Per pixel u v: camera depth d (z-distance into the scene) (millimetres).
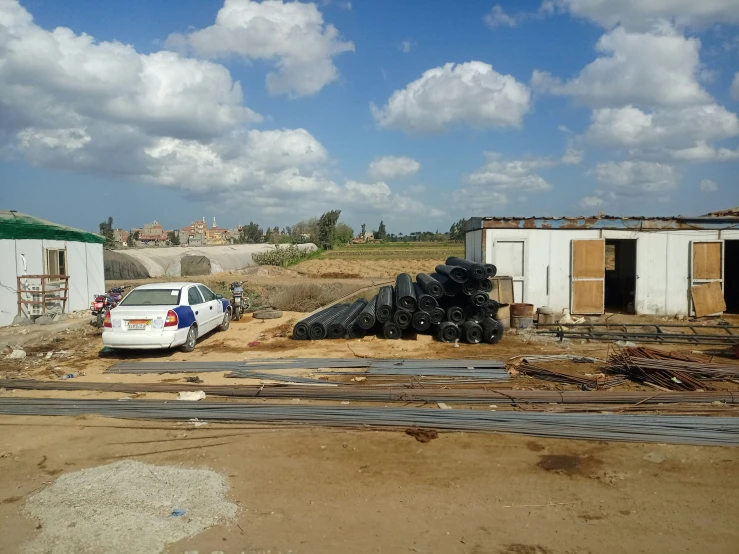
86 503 4930
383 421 7031
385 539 4375
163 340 11031
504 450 6234
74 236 18203
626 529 4527
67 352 12031
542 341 12734
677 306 15883
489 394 8086
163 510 4805
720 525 4586
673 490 5234
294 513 4793
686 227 15805
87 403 7859
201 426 7074
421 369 9867
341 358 11016
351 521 4660
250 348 12438
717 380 8789
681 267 15844
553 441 6504
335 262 50531
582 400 7871
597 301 15664
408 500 5043
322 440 6562
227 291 25062
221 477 5508
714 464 5805
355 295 23219
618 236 15727
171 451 6254
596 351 11633
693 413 7355
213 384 9203
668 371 8828
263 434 6770
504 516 4750
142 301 11852
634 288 16016
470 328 12430
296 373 9930
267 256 43344
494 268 12672
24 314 15617
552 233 15625
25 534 4445
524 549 4234
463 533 4473
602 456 6051
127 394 8703
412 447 6332
